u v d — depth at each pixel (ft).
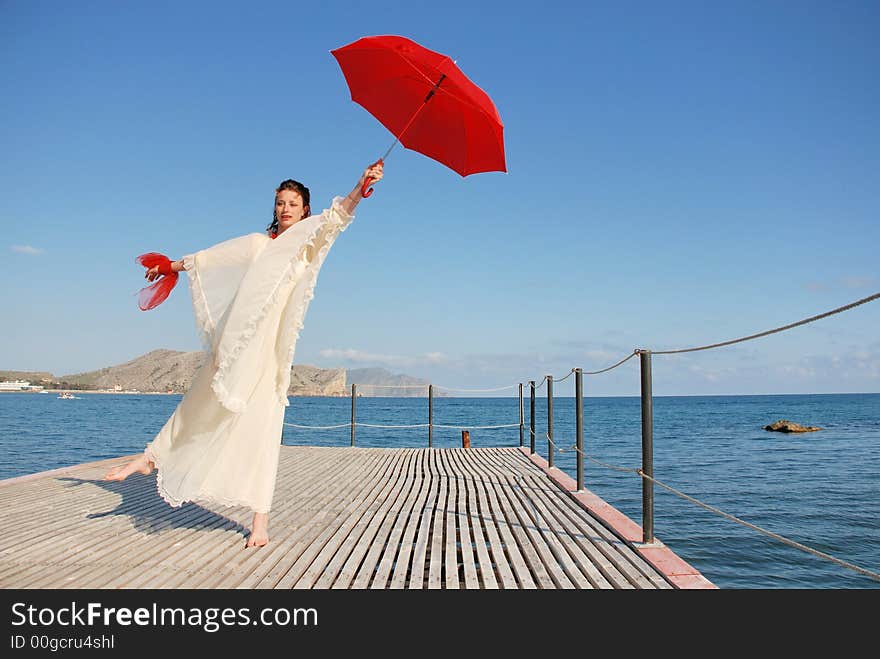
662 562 11.65
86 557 11.43
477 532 14.34
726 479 41.42
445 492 20.47
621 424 119.24
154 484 19.80
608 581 10.78
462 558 12.05
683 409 218.59
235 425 11.52
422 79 11.73
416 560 11.85
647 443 13.00
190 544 12.41
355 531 14.14
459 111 11.75
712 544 23.76
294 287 11.51
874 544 24.16
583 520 15.74
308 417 156.35
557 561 11.98
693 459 54.44
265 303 11.03
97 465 23.84
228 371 10.99
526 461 29.99
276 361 11.71
